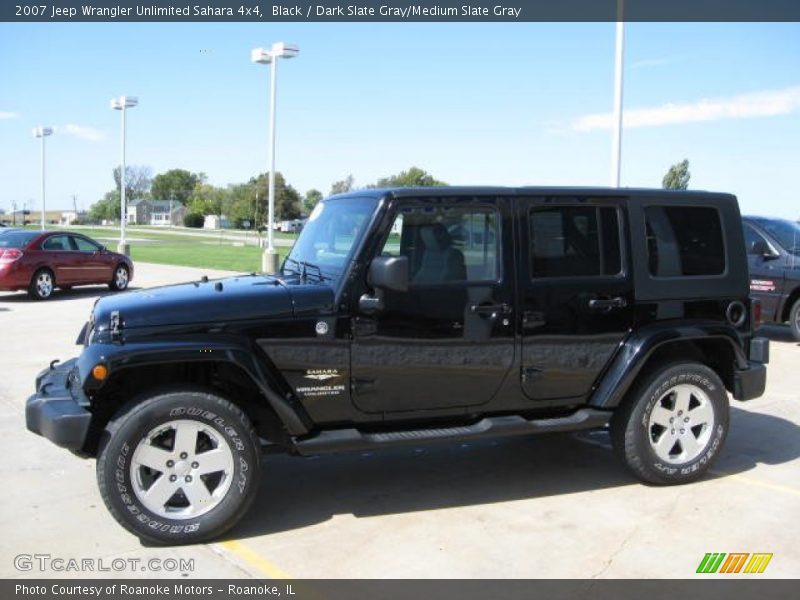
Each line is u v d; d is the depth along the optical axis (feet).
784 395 26.18
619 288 16.52
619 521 15.05
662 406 16.97
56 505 15.65
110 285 61.16
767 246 37.81
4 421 21.74
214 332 13.92
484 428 15.51
